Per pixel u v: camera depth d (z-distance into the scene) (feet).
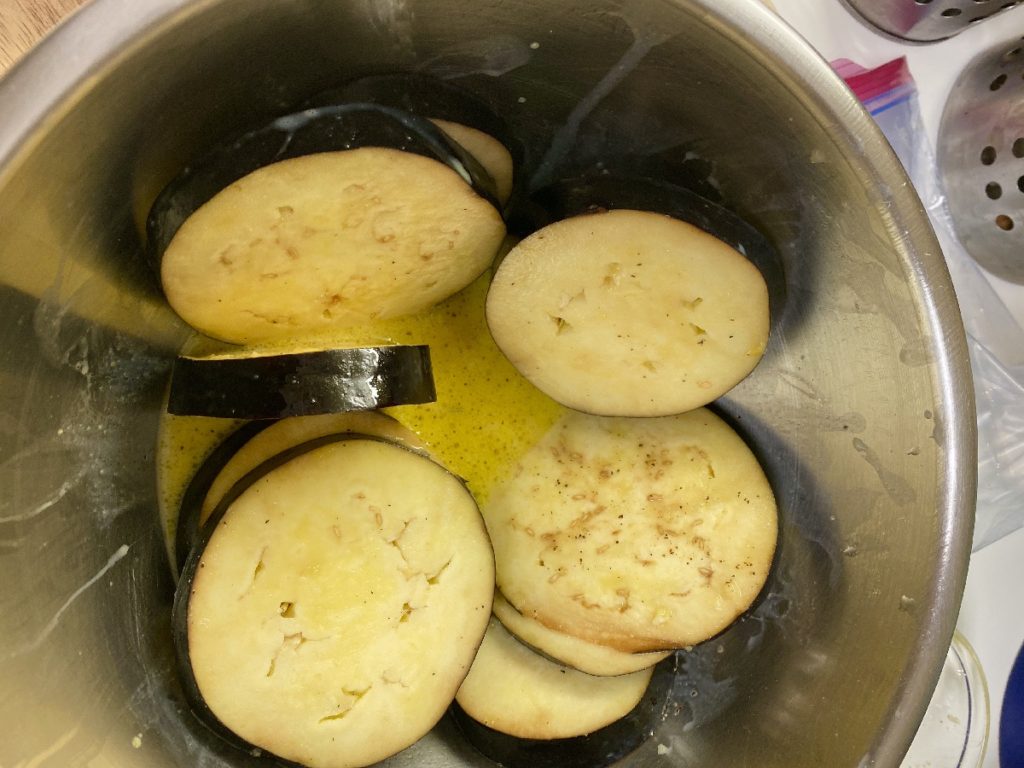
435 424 0.86
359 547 0.70
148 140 0.59
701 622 0.81
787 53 0.57
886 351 0.67
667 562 0.82
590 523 0.83
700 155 0.70
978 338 0.97
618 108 0.69
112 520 0.73
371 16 0.57
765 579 0.81
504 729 0.83
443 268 0.76
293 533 0.68
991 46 0.90
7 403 0.60
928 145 0.94
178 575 0.79
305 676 0.71
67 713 0.62
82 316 0.65
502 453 0.86
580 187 0.74
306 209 0.65
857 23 0.89
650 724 0.84
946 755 0.94
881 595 0.69
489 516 0.85
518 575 0.83
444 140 0.67
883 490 0.70
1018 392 0.94
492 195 0.73
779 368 0.80
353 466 0.69
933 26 0.87
